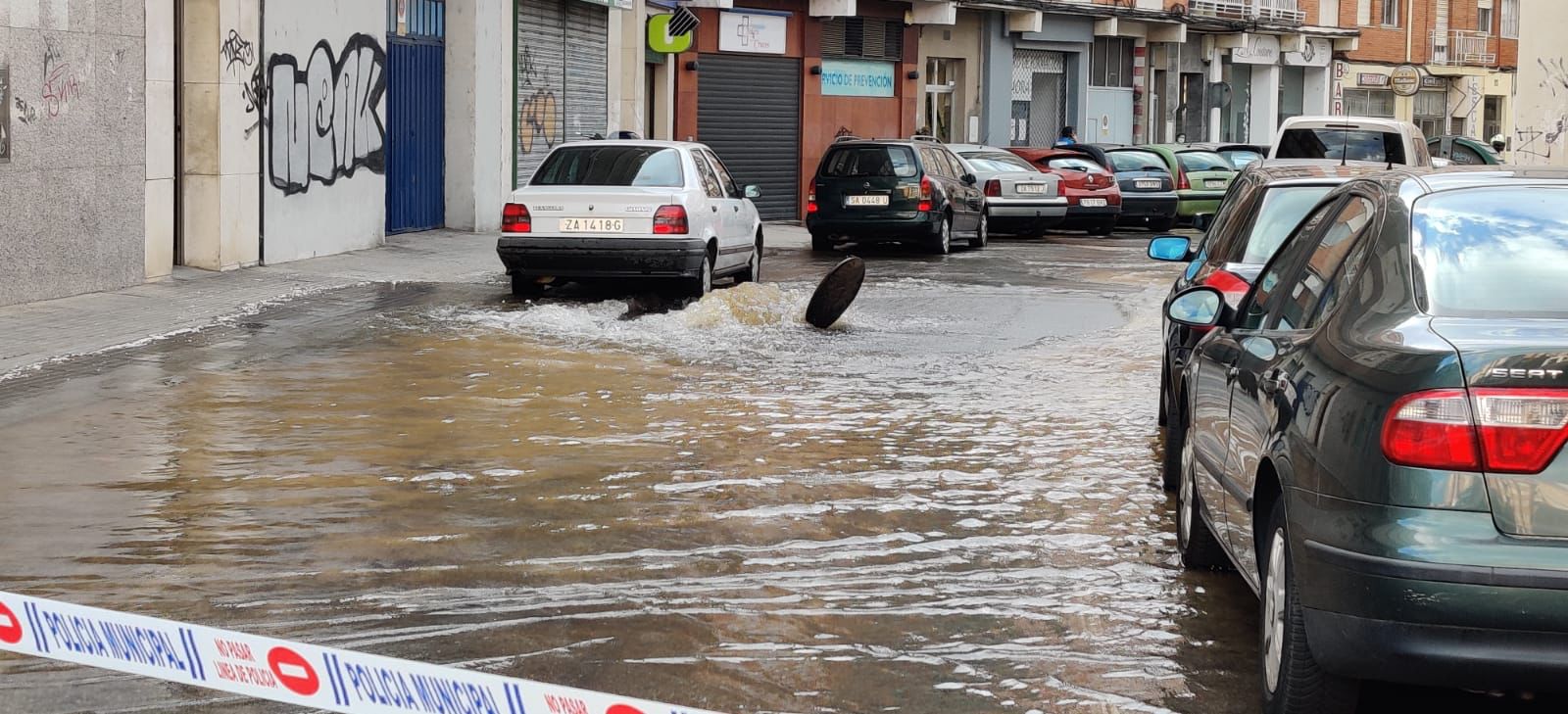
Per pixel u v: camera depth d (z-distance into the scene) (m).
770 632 5.77
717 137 35.44
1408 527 4.10
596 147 17.66
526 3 26.30
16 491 7.87
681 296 17.86
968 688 5.21
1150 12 46.47
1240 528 5.46
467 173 24.78
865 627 5.86
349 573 6.46
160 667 3.97
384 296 16.88
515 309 16.20
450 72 24.67
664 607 6.05
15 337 12.66
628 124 31.59
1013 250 28.08
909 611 6.08
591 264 16.73
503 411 10.38
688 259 16.80
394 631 5.70
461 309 15.97
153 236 16.30
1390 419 4.16
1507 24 63.03
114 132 15.46
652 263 16.70
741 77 35.84
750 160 36.31
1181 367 8.24
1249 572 5.32
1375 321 4.59
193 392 10.83
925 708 5.00
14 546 6.83
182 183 17.56
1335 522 4.28
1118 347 14.45
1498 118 63.34
